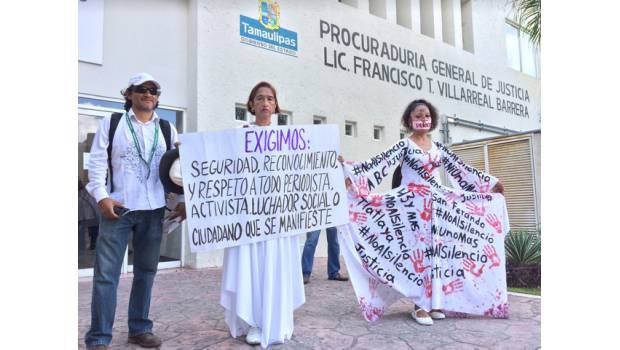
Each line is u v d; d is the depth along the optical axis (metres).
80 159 5.70
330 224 3.37
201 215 2.96
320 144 3.38
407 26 10.51
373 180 3.73
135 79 2.89
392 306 4.25
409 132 4.04
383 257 3.69
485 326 3.49
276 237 3.10
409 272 3.70
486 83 12.43
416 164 3.81
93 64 5.74
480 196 3.94
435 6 11.12
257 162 3.13
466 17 12.38
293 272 3.25
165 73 6.43
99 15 5.78
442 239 3.77
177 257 6.62
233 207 3.04
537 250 5.47
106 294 2.72
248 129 3.15
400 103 9.79
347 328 3.40
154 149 2.92
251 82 7.14
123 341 3.06
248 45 7.14
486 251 3.86
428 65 10.66
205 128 6.54
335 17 8.60
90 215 5.73
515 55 14.13
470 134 11.73
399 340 3.11
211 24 6.71
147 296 3.00
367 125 9.03
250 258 3.06
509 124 13.11
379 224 3.73
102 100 5.84
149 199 2.86
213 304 4.20
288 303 3.14
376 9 10.01
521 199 7.89
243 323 3.18
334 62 8.50
